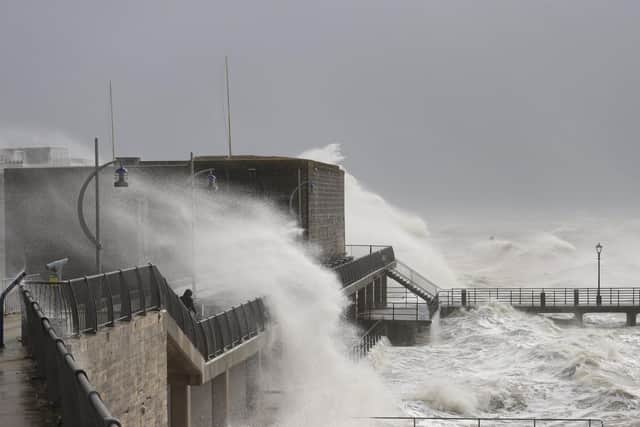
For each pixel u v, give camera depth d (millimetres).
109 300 26844
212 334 35531
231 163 62062
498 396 51812
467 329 76188
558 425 47062
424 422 47062
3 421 17406
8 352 25438
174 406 33656
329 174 72188
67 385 15961
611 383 53375
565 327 83562
